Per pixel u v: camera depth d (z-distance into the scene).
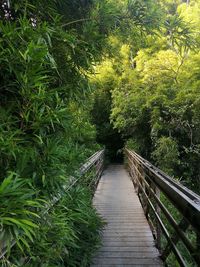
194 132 7.85
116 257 3.06
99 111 15.23
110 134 15.77
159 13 2.60
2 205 1.07
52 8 1.99
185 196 1.88
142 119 9.52
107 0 2.29
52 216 1.67
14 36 1.40
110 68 13.07
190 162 8.01
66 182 1.82
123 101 10.10
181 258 2.11
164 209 2.66
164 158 7.65
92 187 5.04
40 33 1.58
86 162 3.47
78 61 2.19
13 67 1.39
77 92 2.33
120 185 8.23
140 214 4.83
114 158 16.95
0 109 1.42
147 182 4.29
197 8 9.15
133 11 2.46
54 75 2.11
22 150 1.41
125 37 2.73
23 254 1.34
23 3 1.70
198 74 7.87
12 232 1.09
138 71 10.38
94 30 2.19
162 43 9.00
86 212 2.57
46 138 1.65
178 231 2.08
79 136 2.55
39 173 1.48
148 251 3.20
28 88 1.41
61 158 1.82
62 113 1.61
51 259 1.72
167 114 8.05
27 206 1.29
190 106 7.50
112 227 4.11
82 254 2.61
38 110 1.47
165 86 8.48
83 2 2.28
